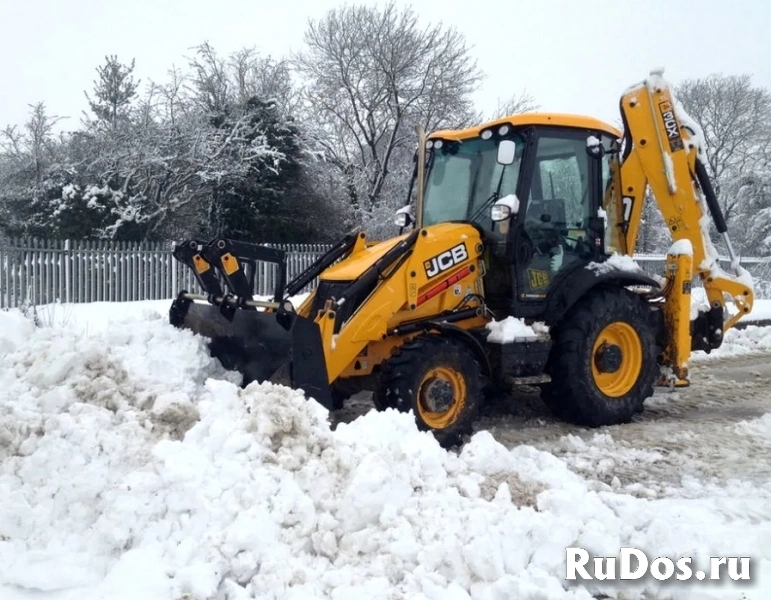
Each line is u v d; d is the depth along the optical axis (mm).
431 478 3865
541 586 3256
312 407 4121
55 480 3391
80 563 3102
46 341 4570
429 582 3088
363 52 23312
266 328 5387
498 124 6297
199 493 3330
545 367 6543
